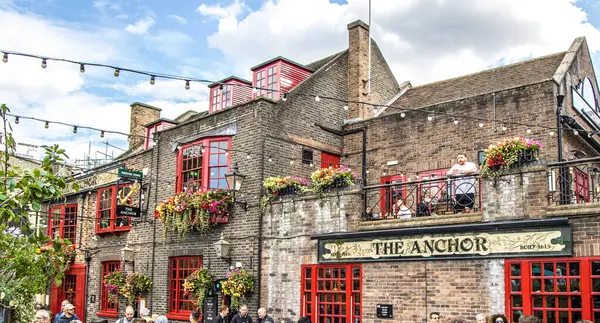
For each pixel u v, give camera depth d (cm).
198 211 1570
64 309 1120
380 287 1233
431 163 1524
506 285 1065
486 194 1115
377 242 1241
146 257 1802
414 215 1455
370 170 1645
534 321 770
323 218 1357
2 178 723
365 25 1870
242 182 1549
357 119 1767
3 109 744
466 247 1116
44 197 736
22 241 966
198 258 1644
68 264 2145
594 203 989
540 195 1051
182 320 1627
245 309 1288
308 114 1670
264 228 1481
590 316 971
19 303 1044
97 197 2105
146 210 1842
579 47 1579
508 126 1412
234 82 1783
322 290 1332
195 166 1694
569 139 1418
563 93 1424
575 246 1002
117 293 1805
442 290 1145
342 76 1814
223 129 1641
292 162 1597
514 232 1065
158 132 1862
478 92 1602
